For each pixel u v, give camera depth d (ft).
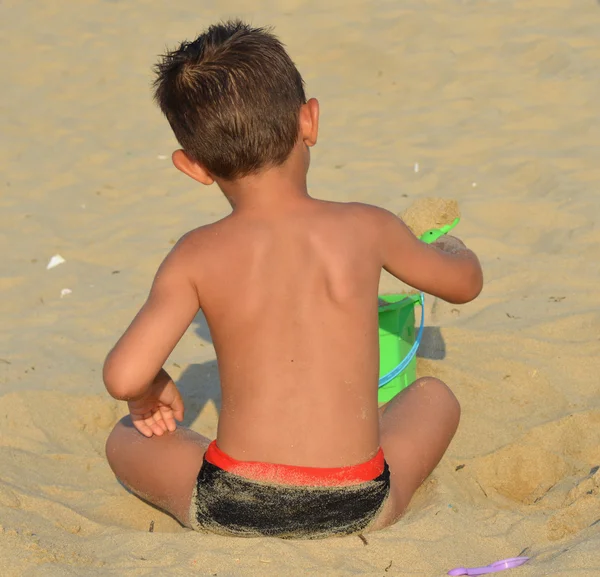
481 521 27.68
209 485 25.71
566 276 49.11
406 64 82.79
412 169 65.62
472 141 68.64
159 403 27.63
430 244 28.76
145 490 28.32
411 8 92.43
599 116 70.03
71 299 51.75
